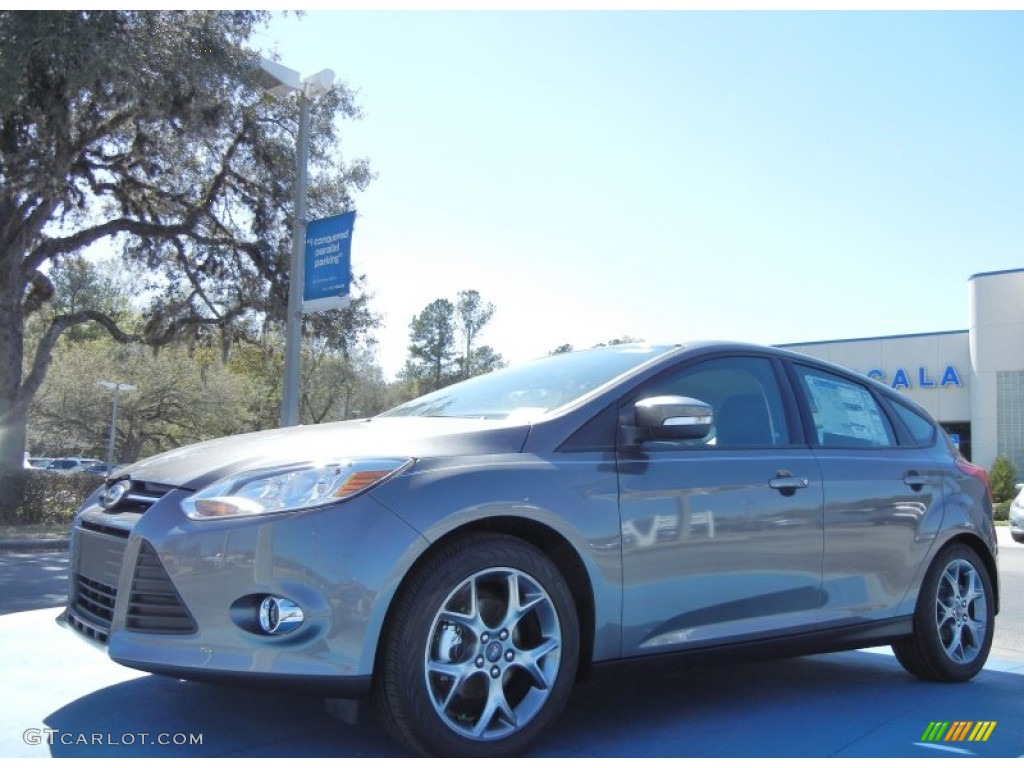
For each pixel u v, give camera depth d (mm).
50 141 16781
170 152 19984
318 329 23297
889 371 37062
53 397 37250
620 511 3658
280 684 3066
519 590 3422
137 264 22375
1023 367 33781
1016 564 13102
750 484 4090
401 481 3270
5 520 16531
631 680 4758
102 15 14672
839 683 4863
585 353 4691
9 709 3893
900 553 4695
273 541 3115
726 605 3945
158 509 3387
